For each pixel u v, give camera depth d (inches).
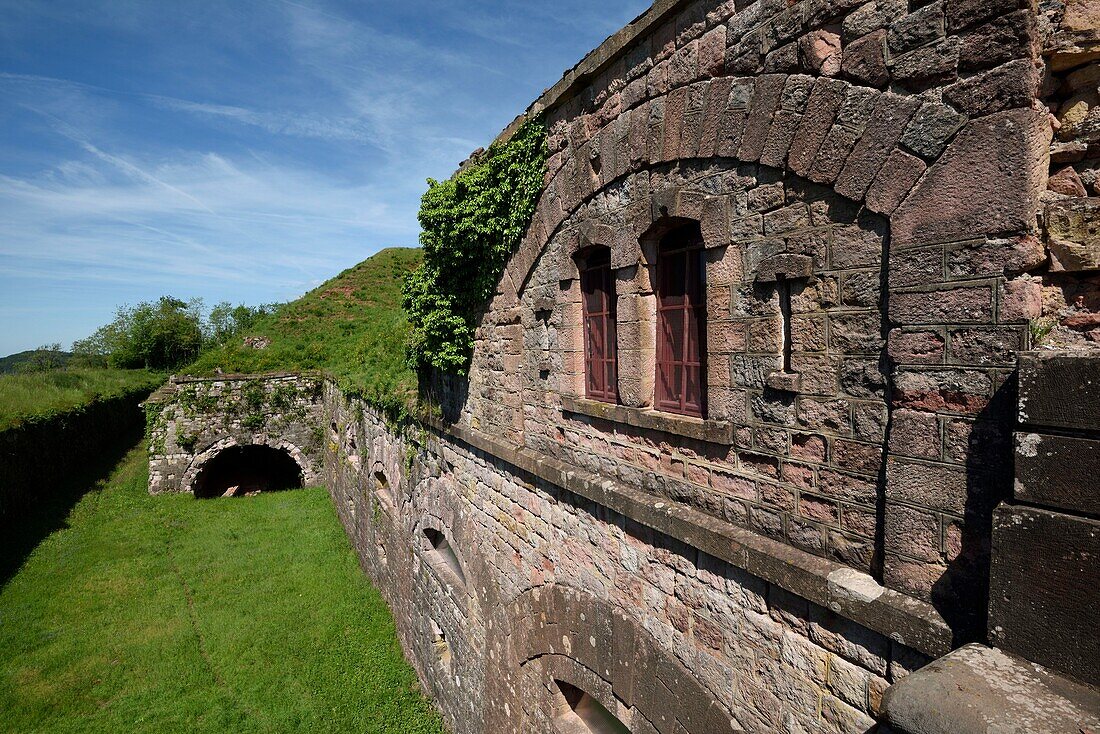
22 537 677.9
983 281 103.6
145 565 649.0
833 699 131.3
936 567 112.2
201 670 465.1
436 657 412.5
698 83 158.1
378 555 580.4
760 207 145.4
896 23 113.1
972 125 103.6
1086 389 82.6
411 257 1381.6
